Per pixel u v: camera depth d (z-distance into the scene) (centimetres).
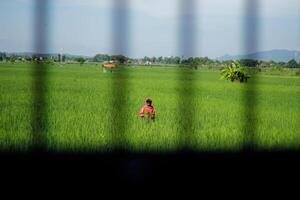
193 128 1122
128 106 1563
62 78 3262
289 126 1217
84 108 1475
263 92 2416
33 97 1828
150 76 4159
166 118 1280
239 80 3494
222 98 2014
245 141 976
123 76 3984
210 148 910
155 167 749
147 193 612
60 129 1052
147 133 1016
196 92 2358
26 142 899
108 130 1043
